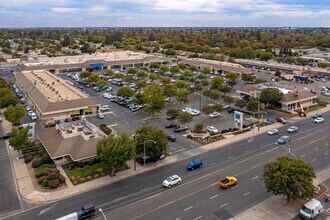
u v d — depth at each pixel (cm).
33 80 11275
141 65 17750
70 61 16550
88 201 4356
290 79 14025
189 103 10006
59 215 4025
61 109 8038
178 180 4828
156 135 5509
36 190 4669
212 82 11481
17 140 5709
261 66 17325
